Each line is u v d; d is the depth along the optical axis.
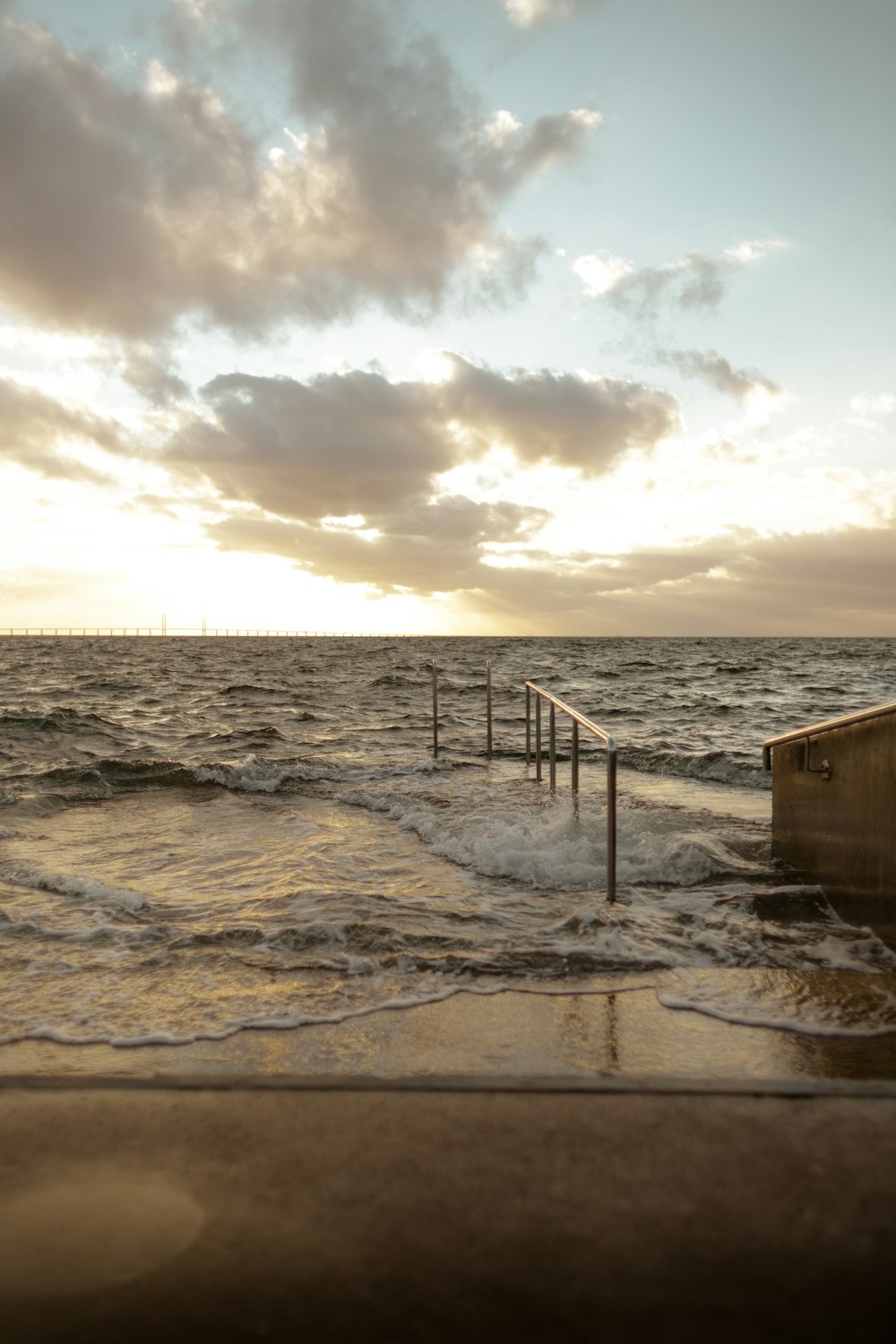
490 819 7.94
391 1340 1.46
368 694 30.33
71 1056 3.23
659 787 10.36
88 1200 1.84
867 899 4.75
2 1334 1.48
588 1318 1.51
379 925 4.91
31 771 12.82
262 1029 3.49
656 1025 3.50
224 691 31.97
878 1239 1.69
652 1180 1.89
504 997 3.83
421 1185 1.88
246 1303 1.55
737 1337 1.48
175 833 8.05
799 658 64.50
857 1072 3.04
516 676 40.88
